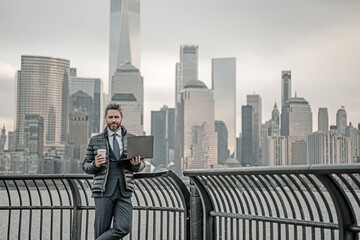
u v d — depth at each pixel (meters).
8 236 7.33
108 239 6.11
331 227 4.61
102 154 6.12
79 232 7.14
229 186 5.72
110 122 6.22
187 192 6.15
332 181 4.38
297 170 4.52
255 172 5.00
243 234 5.56
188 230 6.14
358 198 4.34
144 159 6.06
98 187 6.14
